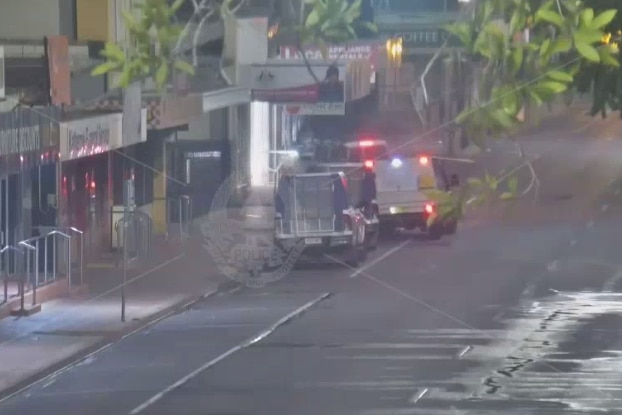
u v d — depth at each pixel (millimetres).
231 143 135500
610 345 60469
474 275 90500
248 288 87000
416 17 97375
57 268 85125
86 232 96500
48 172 87375
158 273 92125
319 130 151625
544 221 128375
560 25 15266
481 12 15781
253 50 89625
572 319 69375
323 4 16766
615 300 77000
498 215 133000
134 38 17656
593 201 145375
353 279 90188
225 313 75062
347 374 53250
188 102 102625
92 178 97375
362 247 98875
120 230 96188
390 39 92688
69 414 47000
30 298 76688
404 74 129125
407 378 51969
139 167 110750
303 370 54531
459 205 17312
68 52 84812
